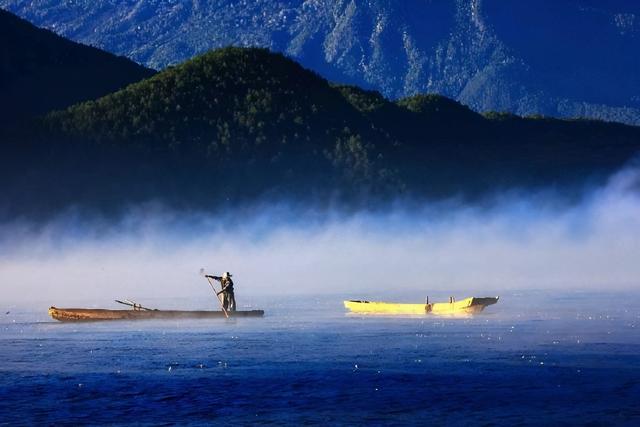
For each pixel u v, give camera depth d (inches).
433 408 3373.5
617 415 3255.4
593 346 4387.3
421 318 5615.2
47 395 3597.4
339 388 3651.6
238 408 3410.4
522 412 3307.1
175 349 4478.3
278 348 4471.0
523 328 5054.1
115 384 3740.2
